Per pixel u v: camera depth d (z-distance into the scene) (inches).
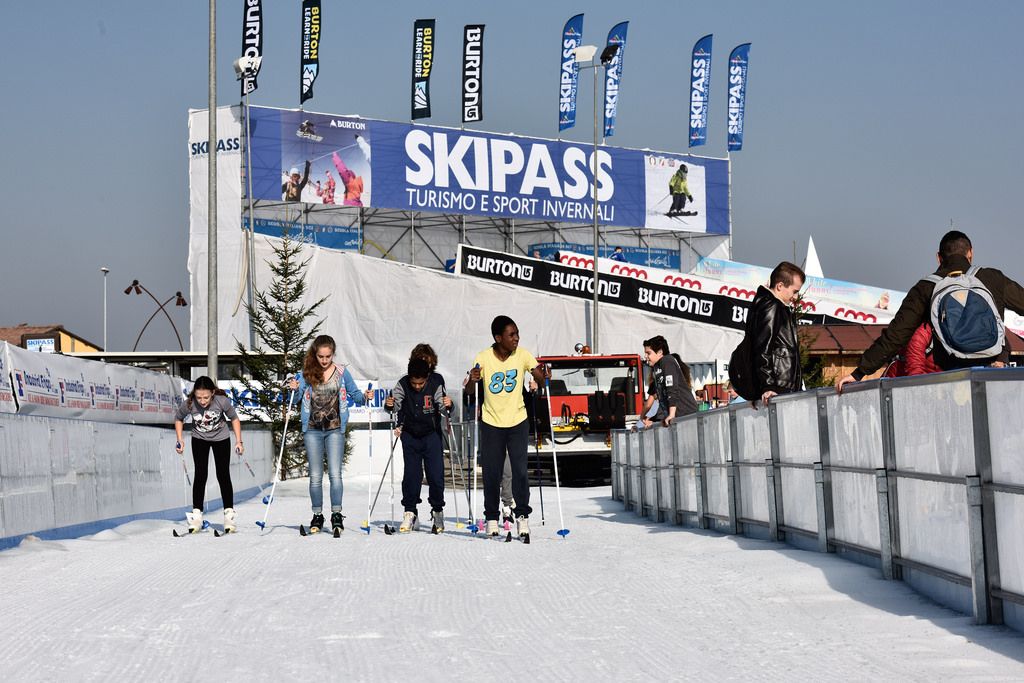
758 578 274.7
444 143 2319.1
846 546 290.4
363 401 474.9
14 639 216.2
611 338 1866.4
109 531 462.9
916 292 266.8
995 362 260.5
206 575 314.7
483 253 1911.9
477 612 240.8
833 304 2324.1
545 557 351.3
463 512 622.8
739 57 2613.2
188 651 200.8
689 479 465.7
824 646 195.2
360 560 348.2
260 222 2187.5
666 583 280.2
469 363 1891.0
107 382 791.7
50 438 446.0
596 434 993.5
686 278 1968.5
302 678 177.8
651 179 2539.4
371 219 2322.8
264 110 2118.6
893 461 255.0
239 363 1449.3
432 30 2273.6
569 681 173.2
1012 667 171.6
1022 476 192.5
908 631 204.5
